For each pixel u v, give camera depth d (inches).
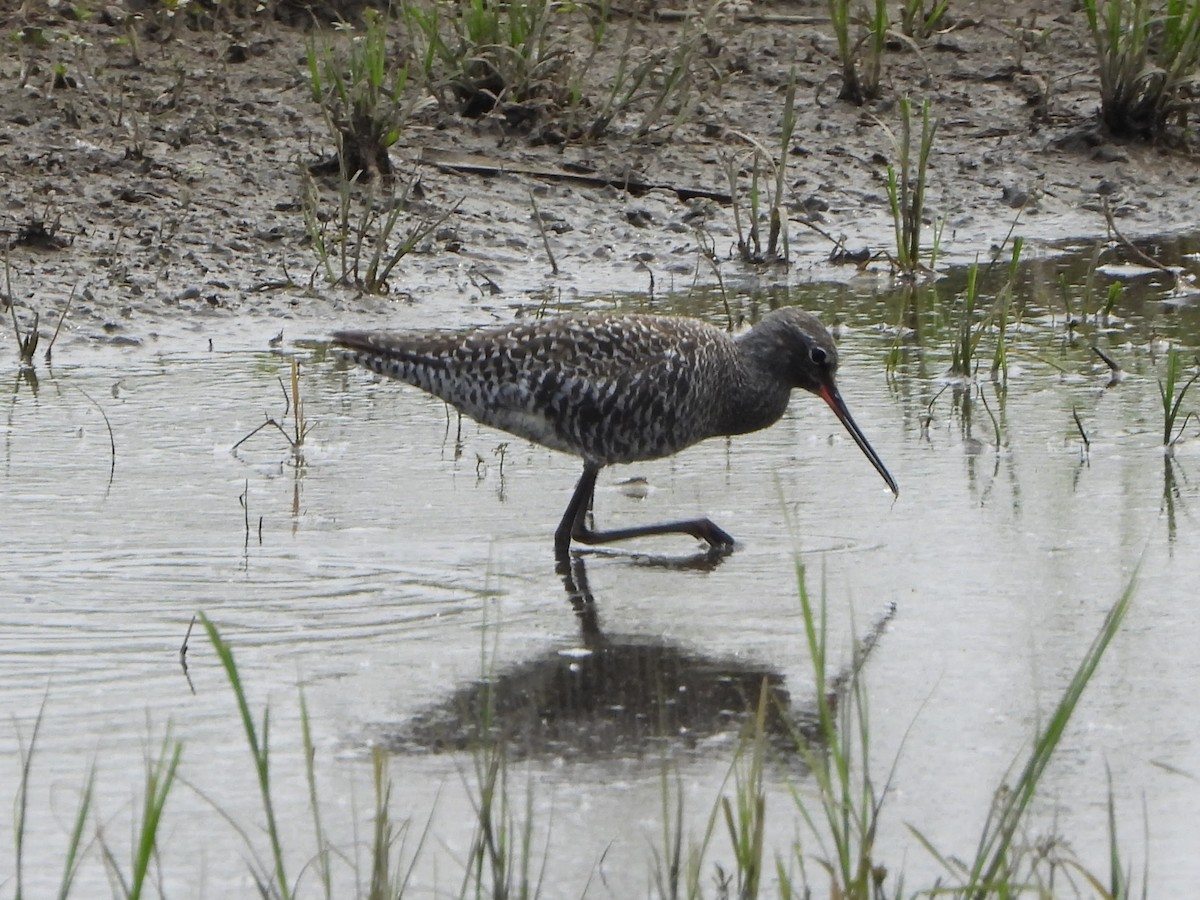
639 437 469.7
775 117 872.3
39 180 725.9
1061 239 784.9
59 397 565.9
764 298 692.7
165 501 475.8
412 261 713.6
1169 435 525.3
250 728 277.3
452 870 297.9
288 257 701.9
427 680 367.9
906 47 947.3
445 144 812.6
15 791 317.7
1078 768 332.5
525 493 497.0
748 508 483.5
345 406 572.1
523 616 404.8
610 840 307.6
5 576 418.9
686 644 389.4
